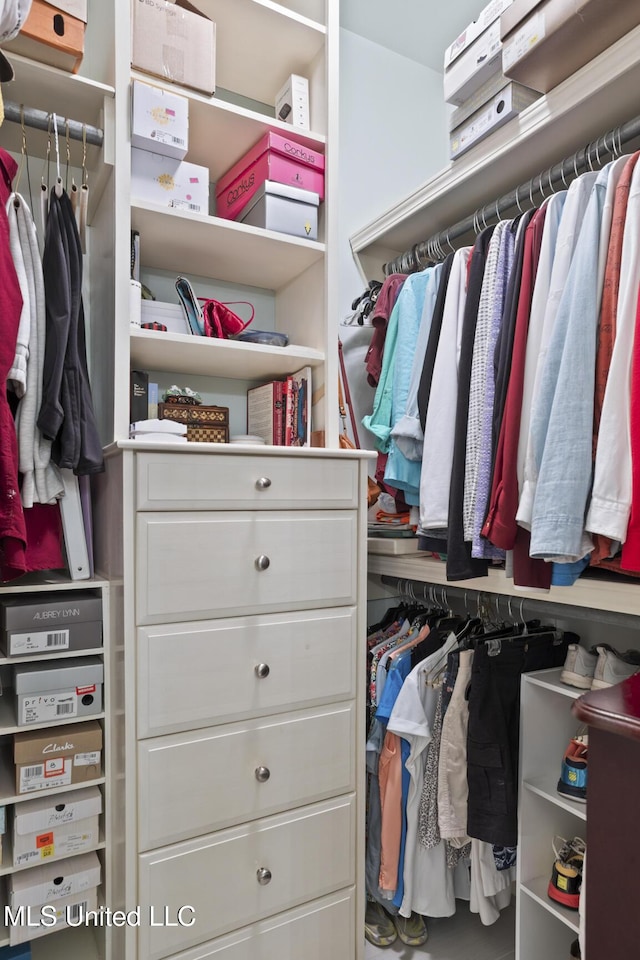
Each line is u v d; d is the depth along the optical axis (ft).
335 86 5.11
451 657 4.94
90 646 4.21
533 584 3.95
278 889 4.37
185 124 4.40
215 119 4.76
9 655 3.94
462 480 4.47
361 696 4.82
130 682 3.86
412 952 5.01
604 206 3.73
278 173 4.89
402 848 5.04
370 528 6.08
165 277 5.57
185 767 4.03
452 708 4.78
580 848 4.49
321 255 5.16
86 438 4.09
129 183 4.23
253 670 4.30
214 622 4.17
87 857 4.28
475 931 5.31
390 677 5.15
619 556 3.82
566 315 3.70
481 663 4.66
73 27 4.00
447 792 4.73
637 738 1.55
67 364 4.06
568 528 3.44
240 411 5.94
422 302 5.49
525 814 4.52
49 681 4.03
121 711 4.00
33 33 3.83
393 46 7.38
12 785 4.05
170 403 5.12
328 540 4.67
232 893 4.18
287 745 4.44
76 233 4.21
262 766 4.32
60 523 4.46
